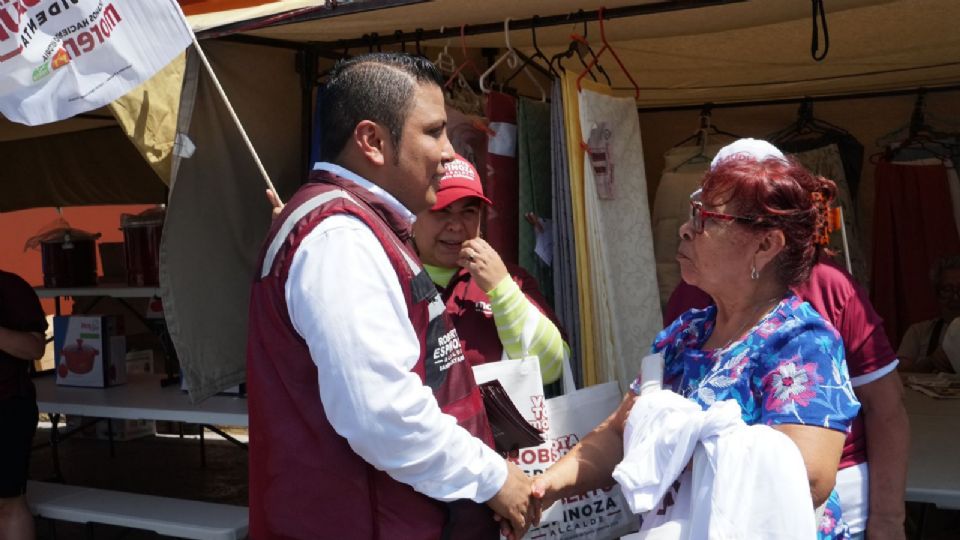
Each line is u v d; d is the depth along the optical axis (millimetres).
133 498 3727
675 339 1804
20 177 6645
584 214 2809
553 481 1804
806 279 1598
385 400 1476
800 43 3824
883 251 4863
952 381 3865
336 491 1566
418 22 2902
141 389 4398
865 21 3451
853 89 4906
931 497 2453
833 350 1518
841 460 1843
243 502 5031
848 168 5078
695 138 5398
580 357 2797
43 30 2336
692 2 2562
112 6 2295
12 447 3547
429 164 1683
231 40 3039
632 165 3170
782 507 1384
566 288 2822
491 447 1777
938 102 4949
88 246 5355
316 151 3205
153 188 6352
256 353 1617
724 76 4477
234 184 3070
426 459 1537
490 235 3002
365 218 1567
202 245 2971
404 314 1568
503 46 3750
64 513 3602
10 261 8914
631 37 3471
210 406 3830
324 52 3336
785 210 1521
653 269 3236
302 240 1533
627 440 1651
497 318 2369
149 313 4602
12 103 2375
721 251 1562
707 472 1462
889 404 1852
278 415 1587
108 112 5633
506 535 1755
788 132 5230
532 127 3049
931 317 4754
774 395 1505
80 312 6840
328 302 1483
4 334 3547
